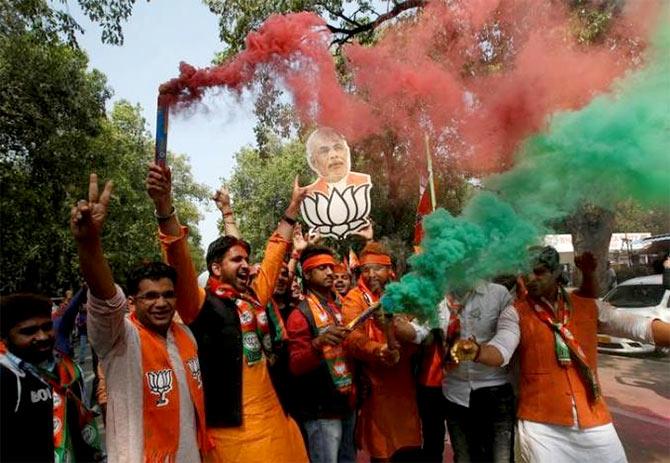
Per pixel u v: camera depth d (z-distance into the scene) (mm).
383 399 3475
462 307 3371
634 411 6059
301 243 4641
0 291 16672
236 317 2912
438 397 3619
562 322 2924
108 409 2439
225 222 4035
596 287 2986
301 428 3518
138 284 2568
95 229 2234
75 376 3039
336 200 5191
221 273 3035
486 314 3336
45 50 13023
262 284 3193
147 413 2467
